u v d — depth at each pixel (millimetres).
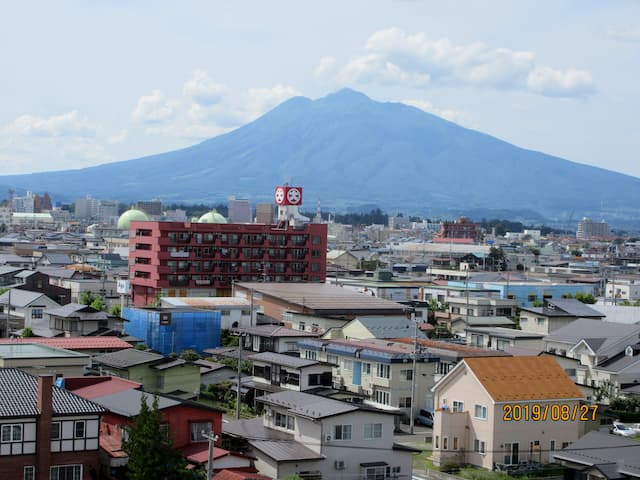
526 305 167750
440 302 162375
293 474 62094
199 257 169500
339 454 64125
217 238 171000
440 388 79875
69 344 95000
